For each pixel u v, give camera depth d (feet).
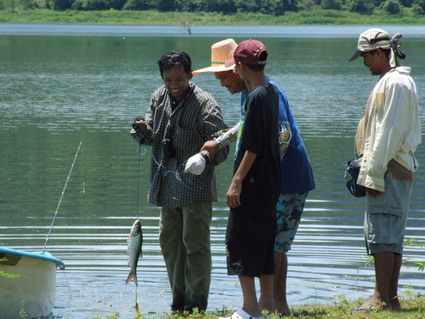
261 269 33.40
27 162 87.15
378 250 35.83
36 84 183.52
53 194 72.13
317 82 196.34
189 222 39.24
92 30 557.33
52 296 40.98
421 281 47.34
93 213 65.26
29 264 39.50
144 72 223.71
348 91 173.68
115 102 148.87
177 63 38.63
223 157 37.68
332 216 64.13
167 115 39.75
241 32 539.29
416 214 64.90
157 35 479.41
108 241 56.75
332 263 51.03
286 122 35.14
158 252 53.57
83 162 87.40
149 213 65.57
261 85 33.27
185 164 39.37
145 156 91.40
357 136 37.32
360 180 35.73
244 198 32.96
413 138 35.68
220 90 172.45
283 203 36.78
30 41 395.14
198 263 39.47
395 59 35.99
